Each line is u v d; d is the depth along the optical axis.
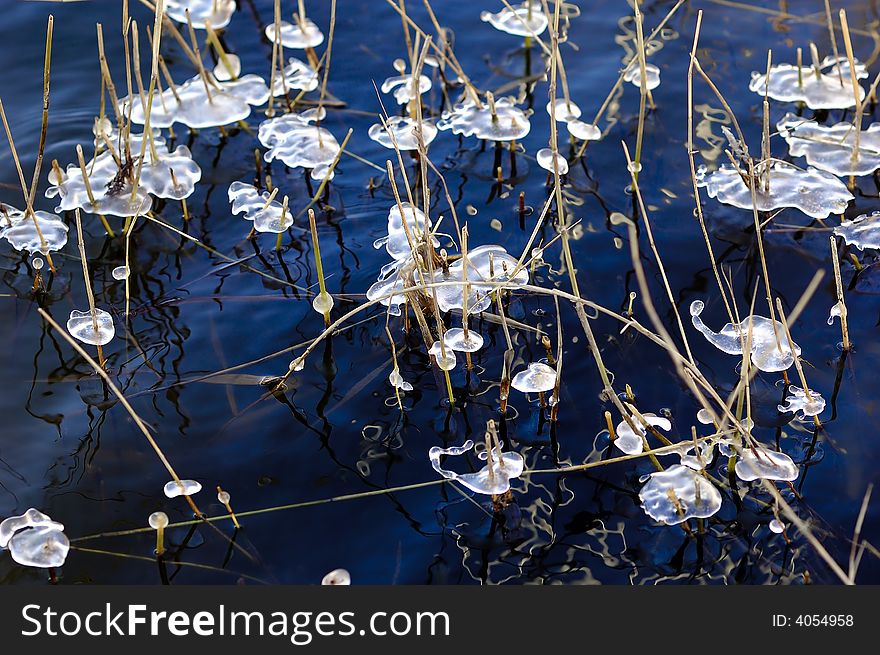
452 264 2.69
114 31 3.66
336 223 2.94
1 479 2.24
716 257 2.78
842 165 3.03
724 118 3.26
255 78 3.48
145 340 2.57
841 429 2.30
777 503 2.15
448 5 3.84
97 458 2.29
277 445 2.32
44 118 2.68
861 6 3.71
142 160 2.87
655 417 2.34
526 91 3.42
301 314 2.64
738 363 2.47
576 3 3.80
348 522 2.16
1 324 2.62
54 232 2.89
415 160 3.16
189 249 2.87
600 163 3.12
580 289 2.69
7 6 3.74
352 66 3.56
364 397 2.43
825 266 2.73
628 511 2.16
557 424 2.36
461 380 2.47
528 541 2.11
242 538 2.13
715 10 3.74
